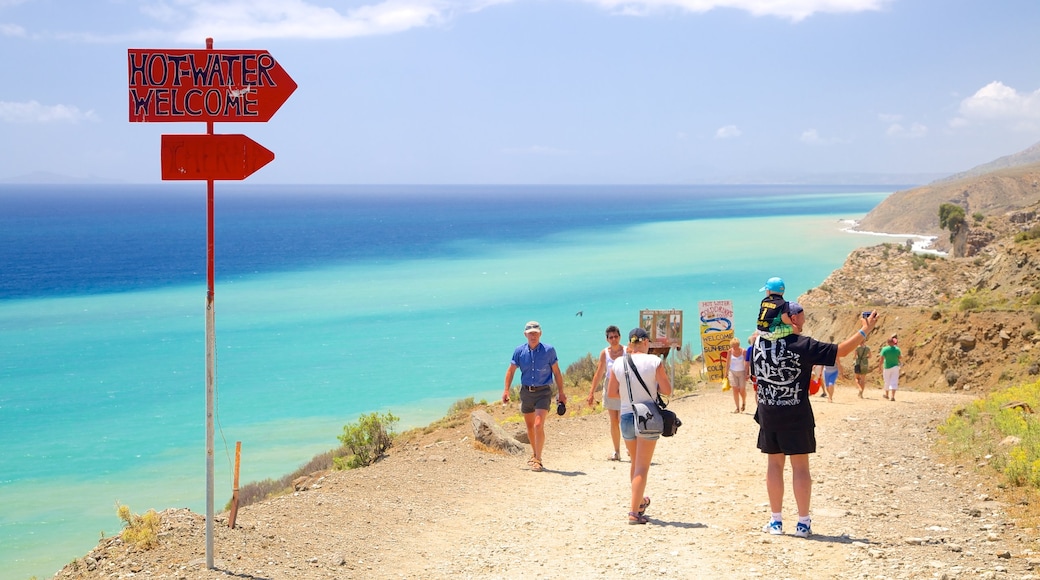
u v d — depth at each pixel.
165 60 6.45
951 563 6.00
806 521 7.18
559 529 8.22
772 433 7.20
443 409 33.03
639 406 8.09
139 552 7.07
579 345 50.06
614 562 6.74
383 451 16.94
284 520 8.66
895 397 21.97
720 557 6.65
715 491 9.81
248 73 6.52
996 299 38.28
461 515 9.27
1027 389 16.28
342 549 7.67
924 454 11.68
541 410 12.05
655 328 25.73
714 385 26.41
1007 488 8.66
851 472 10.59
